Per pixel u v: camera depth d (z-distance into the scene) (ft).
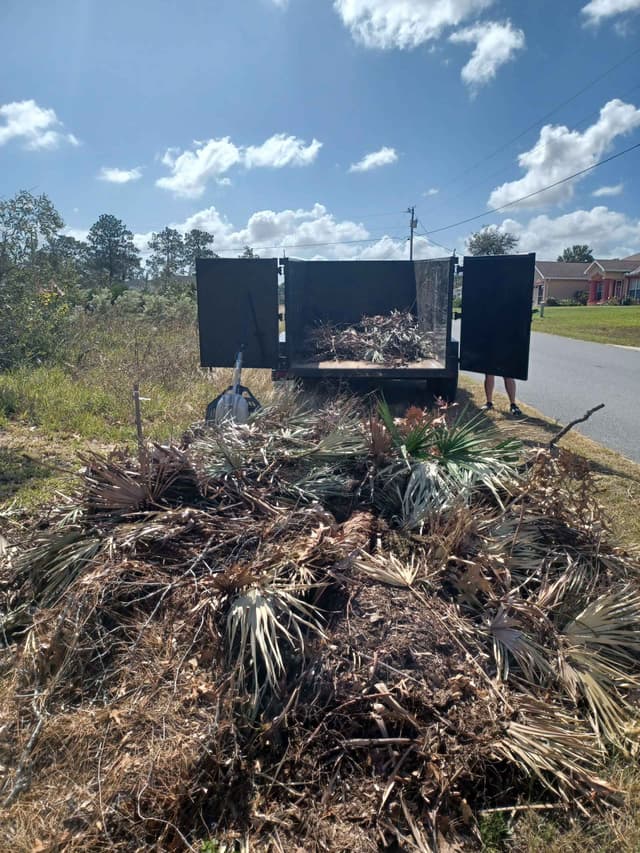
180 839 6.98
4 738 8.15
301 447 13.17
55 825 7.00
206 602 9.23
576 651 9.50
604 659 9.71
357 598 9.55
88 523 11.28
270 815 7.30
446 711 8.23
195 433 14.01
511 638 9.33
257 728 8.12
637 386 39.52
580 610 10.42
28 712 8.48
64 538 11.03
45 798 7.34
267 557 10.02
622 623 10.14
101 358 34.09
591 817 7.41
